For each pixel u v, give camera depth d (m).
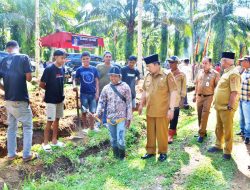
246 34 33.78
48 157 6.26
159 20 28.31
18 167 5.87
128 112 5.96
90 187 5.18
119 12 26.47
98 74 7.73
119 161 6.27
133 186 5.19
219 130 6.34
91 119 7.78
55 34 16.20
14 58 5.74
